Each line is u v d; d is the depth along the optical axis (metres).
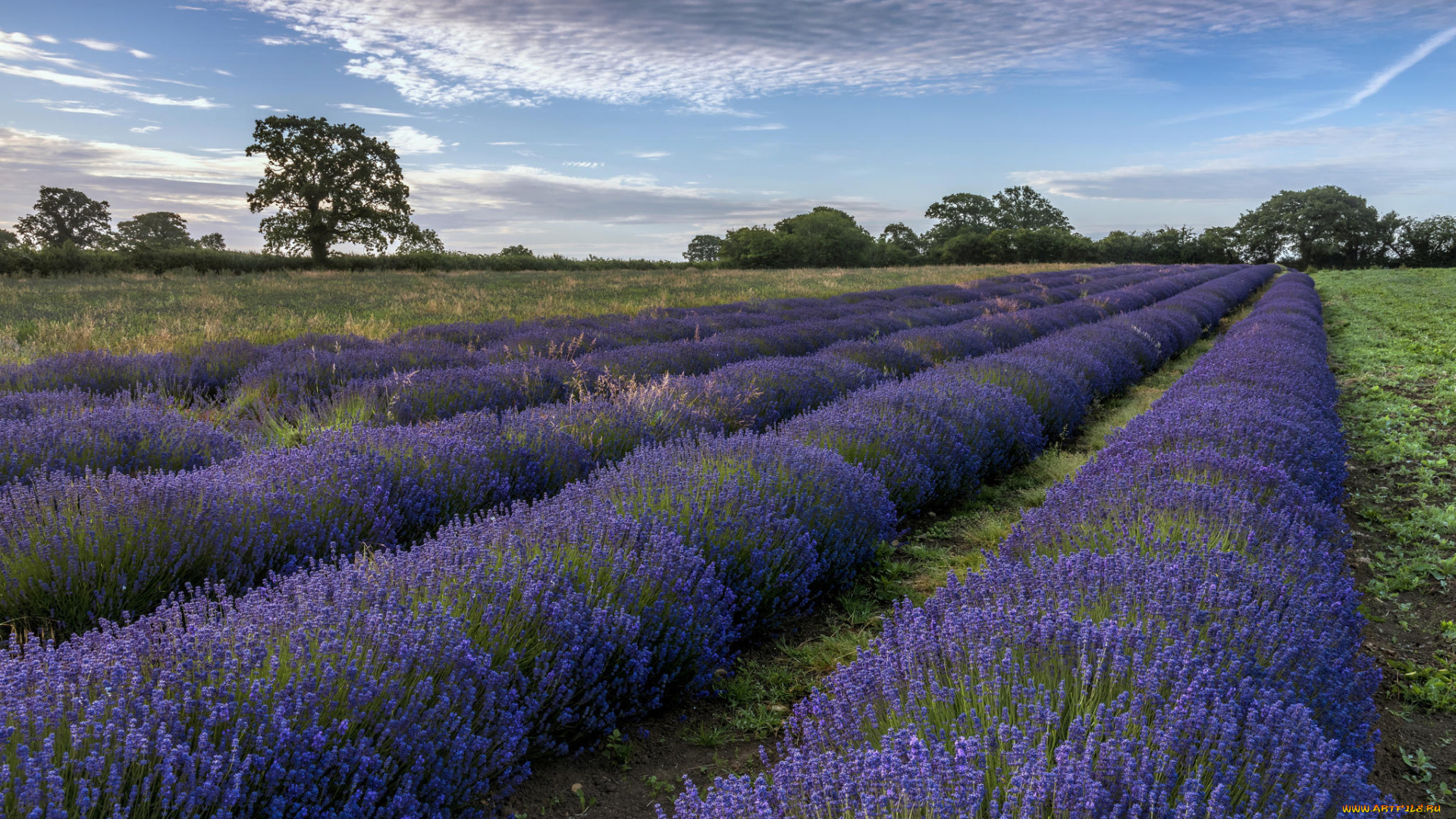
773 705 3.48
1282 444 5.19
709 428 6.71
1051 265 58.03
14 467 4.70
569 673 2.98
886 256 78.31
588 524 3.68
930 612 2.97
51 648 2.39
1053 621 2.55
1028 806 1.65
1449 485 6.60
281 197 50.53
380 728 2.33
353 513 4.31
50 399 6.72
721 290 28.67
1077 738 2.00
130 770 1.92
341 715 2.31
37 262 36.66
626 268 56.59
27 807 1.69
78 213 82.06
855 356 10.20
